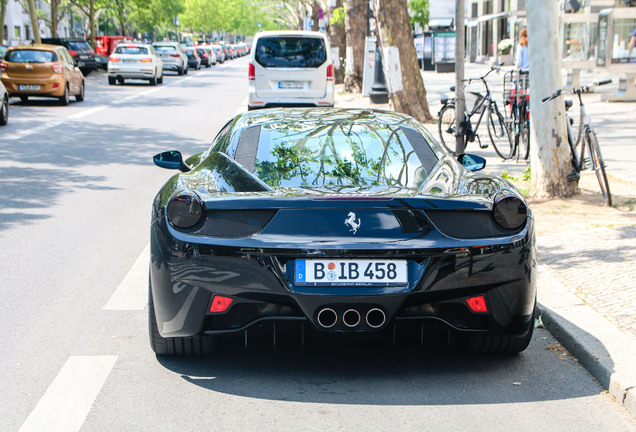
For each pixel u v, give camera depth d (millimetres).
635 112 18188
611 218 7559
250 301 3709
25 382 3902
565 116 8602
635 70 21188
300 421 3502
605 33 21938
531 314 4012
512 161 11984
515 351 4301
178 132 16094
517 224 3859
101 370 4070
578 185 9328
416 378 4027
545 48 8375
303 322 3756
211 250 3705
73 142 14250
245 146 4457
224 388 3861
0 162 11680
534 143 8656
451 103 13312
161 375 4016
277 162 4219
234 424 3465
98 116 19344
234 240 3703
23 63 22141
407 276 3695
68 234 7242
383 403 3709
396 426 3463
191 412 3586
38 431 3371
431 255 3693
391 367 4172
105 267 6125
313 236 3676
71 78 23344
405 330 3975
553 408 3688
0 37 42906
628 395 3688
